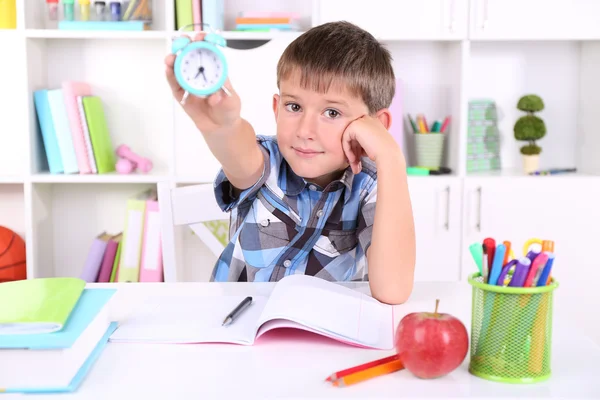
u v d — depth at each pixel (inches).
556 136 103.1
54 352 27.1
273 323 32.8
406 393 27.0
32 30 89.2
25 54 89.7
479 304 29.0
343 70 41.5
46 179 90.7
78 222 102.3
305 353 31.4
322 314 34.0
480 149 98.8
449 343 27.8
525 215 92.9
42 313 29.5
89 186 101.8
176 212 60.6
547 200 92.9
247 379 28.3
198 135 91.0
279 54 90.2
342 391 27.1
